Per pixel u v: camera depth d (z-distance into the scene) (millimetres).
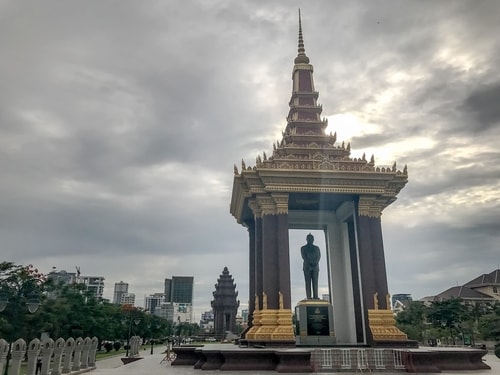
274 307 35844
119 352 100625
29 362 32281
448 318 103312
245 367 29812
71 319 71500
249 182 38844
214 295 147625
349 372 28484
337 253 45719
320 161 40156
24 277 56281
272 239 37625
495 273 149250
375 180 39125
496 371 29719
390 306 36812
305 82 49062
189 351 37312
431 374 28141
